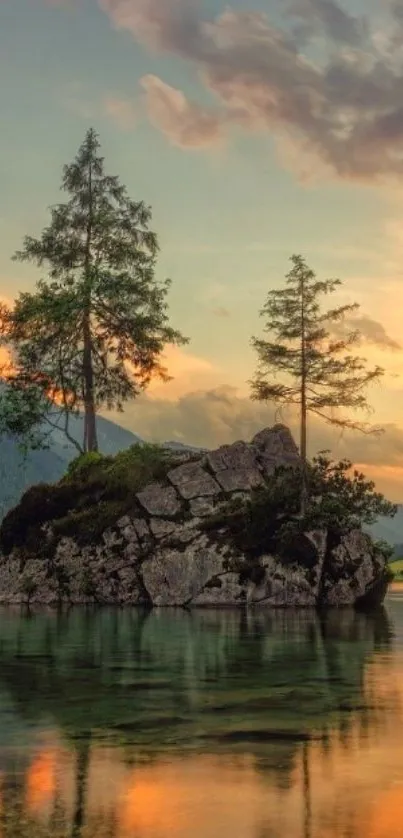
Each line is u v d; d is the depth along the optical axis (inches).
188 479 1626.5
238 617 1182.3
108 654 713.6
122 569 1530.5
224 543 1496.1
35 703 471.2
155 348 1916.8
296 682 552.4
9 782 306.2
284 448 1736.0
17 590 1581.0
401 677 573.0
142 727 404.2
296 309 1608.0
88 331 1889.8
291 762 333.4
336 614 1262.3
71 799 284.2
